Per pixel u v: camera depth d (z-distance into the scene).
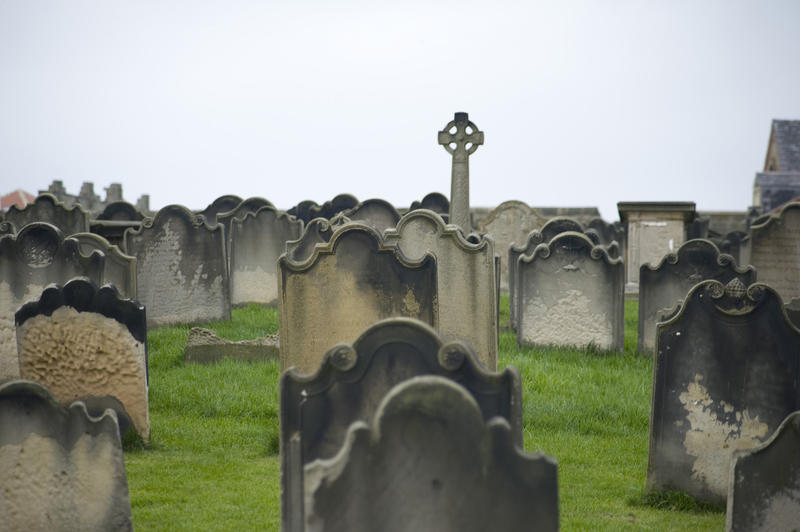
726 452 8.27
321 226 15.60
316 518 5.23
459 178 14.32
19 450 6.52
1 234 16.11
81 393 9.64
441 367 6.15
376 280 9.61
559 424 11.02
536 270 14.82
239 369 12.77
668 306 14.70
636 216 21.11
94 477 6.50
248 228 18.44
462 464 5.18
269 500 8.20
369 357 6.21
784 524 6.30
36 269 11.02
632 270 21.25
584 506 8.34
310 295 9.66
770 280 17.56
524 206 23.81
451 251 11.28
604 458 9.85
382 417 5.17
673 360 8.40
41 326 9.61
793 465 6.24
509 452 5.19
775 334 8.05
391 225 18.73
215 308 16.47
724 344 8.22
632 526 7.79
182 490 8.48
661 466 8.49
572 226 18.41
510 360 13.83
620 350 14.53
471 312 11.30
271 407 11.06
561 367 13.50
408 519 5.22
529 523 5.21
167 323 15.77
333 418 6.21
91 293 9.55
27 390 6.48
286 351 9.73
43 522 6.59
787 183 45.44
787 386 8.02
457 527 5.22
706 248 14.58
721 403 8.26
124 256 12.67
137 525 7.57
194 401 11.32
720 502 8.31
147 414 9.75
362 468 5.20
